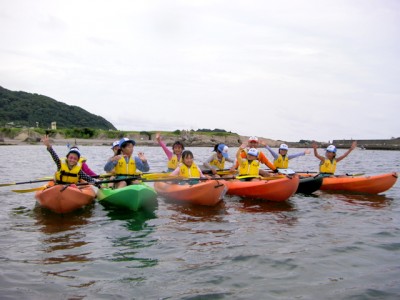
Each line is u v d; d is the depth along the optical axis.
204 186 8.73
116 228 6.79
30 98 142.75
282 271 4.78
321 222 7.42
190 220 7.48
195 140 87.12
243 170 10.81
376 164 27.08
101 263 5.01
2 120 127.31
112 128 158.62
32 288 4.24
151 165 21.86
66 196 7.84
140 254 5.38
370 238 6.27
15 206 8.73
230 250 5.57
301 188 10.97
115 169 9.45
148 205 8.48
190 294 4.12
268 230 6.74
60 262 5.04
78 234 6.38
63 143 80.31
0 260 5.08
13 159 26.41
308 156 43.59
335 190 11.62
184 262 5.07
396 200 10.06
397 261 5.15
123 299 4.01
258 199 9.89
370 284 4.39
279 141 92.06
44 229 6.70
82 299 4.00
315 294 4.13
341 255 5.38
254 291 4.20
